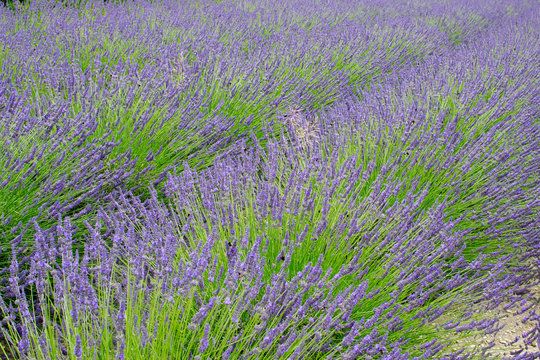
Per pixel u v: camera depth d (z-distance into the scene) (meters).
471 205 2.93
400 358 1.65
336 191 2.54
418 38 7.65
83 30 5.33
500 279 2.32
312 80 4.70
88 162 2.57
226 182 2.42
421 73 5.14
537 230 2.54
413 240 2.21
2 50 4.34
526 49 6.86
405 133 3.21
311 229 2.35
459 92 4.32
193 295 1.77
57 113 2.75
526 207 2.66
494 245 2.64
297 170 2.77
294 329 1.71
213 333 1.71
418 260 2.19
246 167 2.68
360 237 2.37
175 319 1.66
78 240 2.35
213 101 3.85
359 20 8.84
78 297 1.50
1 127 2.59
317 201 2.50
